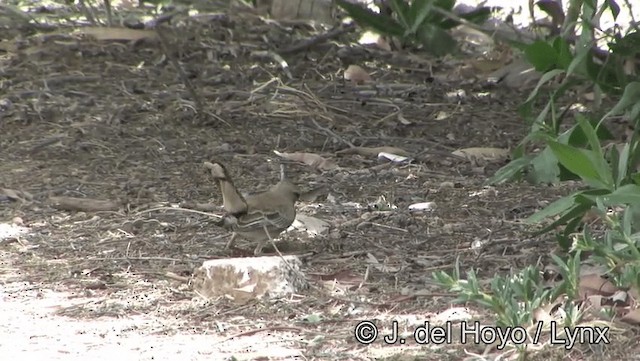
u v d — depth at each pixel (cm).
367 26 1622
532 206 1262
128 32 1967
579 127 1122
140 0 2144
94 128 1570
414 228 1188
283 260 1005
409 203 1280
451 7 1577
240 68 1852
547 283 995
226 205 1070
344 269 1065
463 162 1462
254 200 1073
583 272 1005
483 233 1169
